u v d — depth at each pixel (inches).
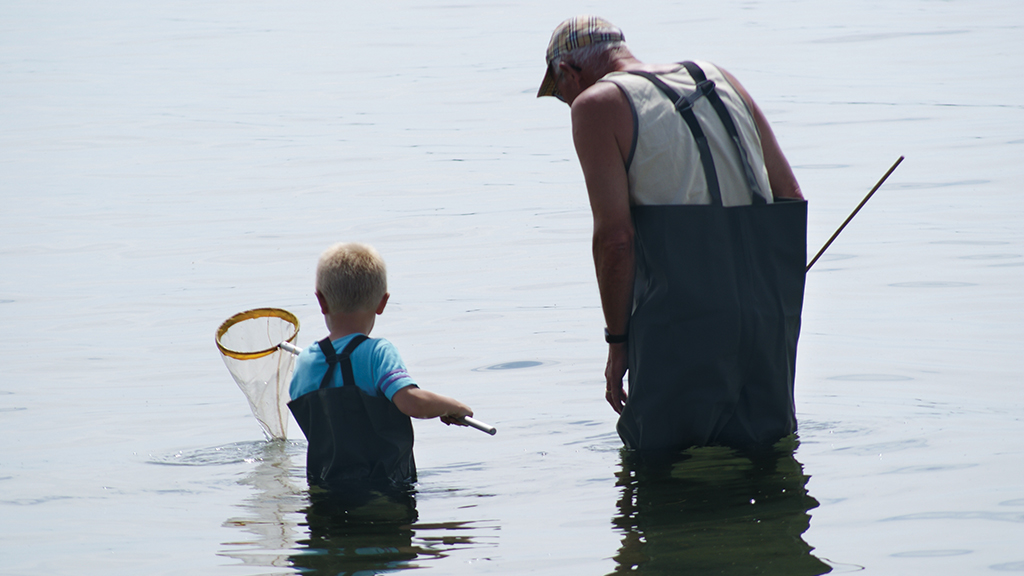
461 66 2812.5
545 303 939.3
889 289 940.0
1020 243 1071.6
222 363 790.5
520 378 731.4
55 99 2466.8
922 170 1460.4
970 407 619.2
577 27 584.1
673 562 399.2
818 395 656.4
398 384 513.7
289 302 961.5
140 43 3508.9
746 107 573.0
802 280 561.0
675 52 2883.9
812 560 398.9
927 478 492.4
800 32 3154.5
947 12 3398.1
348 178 1589.6
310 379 533.6
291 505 490.0
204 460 574.9
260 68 2935.5
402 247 1176.8
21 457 584.7
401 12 4217.5
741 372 545.6
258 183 1563.7
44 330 896.3
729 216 540.1
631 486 496.1
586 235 1203.2
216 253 1166.3
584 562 403.5
